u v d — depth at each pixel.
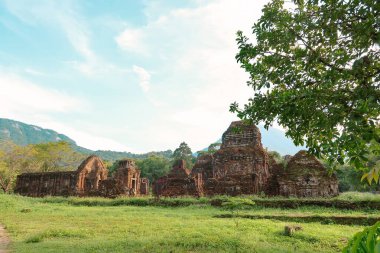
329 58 6.79
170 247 9.19
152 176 66.06
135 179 39.41
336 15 6.28
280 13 7.50
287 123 7.04
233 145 29.95
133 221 15.49
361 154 5.14
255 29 7.73
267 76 7.48
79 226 14.00
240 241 9.77
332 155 5.81
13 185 48.53
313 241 10.26
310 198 21.27
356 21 6.35
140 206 25.02
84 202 27.42
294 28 7.15
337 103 5.99
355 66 5.77
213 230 12.02
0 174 47.03
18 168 48.78
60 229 12.29
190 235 10.84
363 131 5.05
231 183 26.44
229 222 14.52
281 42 7.29
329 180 23.70
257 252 8.43
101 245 9.44
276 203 20.44
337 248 9.30
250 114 7.35
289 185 24.28
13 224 14.77
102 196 32.50
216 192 26.72
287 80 7.29
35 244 10.02
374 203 17.97
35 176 37.62
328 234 11.08
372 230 1.69
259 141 29.55
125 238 10.88
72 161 55.91
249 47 7.68
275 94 7.22
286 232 11.21
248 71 7.67
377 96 5.47
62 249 9.07
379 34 5.34
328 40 6.91
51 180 36.50
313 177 24.03
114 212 20.12
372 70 6.05
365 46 5.84
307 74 7.15
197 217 17.08
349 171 27.52
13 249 9.38
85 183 36.06
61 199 29.19
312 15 6.96
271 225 13.34
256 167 27.70
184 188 27.30
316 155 6.62
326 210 18.31
